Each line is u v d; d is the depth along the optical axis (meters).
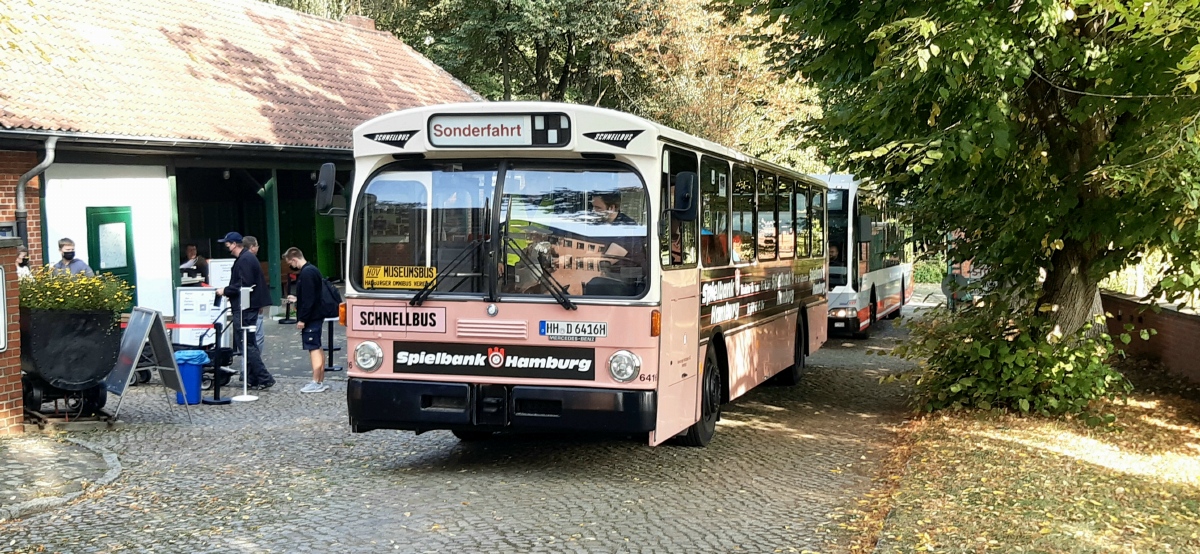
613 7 38.59
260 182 26.81
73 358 10.91
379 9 43.56
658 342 8.54
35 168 17.88
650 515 7.64
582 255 8.59
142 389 13.93
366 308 8.87
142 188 20.84
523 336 8.58
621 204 8.58
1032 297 11.56
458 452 10.02
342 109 27.02
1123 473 8.51
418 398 8.73
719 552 6.71
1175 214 9.50
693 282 9.63
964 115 9.66
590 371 8.52
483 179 8.76
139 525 7.38
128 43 23.34
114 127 19.34
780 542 6.95
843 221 21.27
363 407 8.83
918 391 13.33
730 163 11.16
